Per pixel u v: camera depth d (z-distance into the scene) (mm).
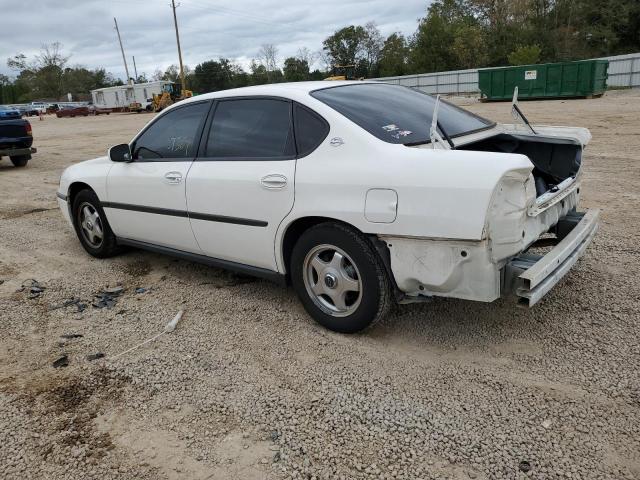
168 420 2896
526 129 4316
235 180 3875
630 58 31656
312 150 3520
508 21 58312
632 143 10914
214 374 3299
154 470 2543
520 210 2928
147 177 4613
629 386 2891
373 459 2508
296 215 3539
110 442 2756
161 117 4691
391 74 63750
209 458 2594
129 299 4535
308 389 3074
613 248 4879
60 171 12672
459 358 3279
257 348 3570
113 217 5168
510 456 2461
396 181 3068
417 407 2848
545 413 2730
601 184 7449
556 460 2418
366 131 3354
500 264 2979
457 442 2574
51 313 4344
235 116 4082
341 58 79188
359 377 3152
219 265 4348
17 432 2873
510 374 3076
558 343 3363
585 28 52688
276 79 73688
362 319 3463
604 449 2465
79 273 5246
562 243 3307
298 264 3684
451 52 53500
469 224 2830
